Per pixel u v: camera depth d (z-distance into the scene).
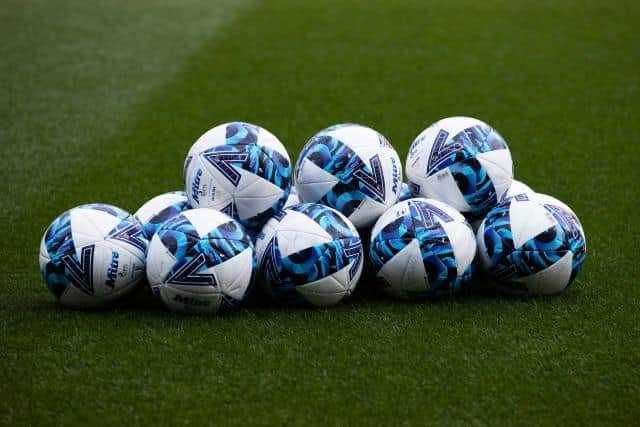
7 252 6.90
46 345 5.18
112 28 16.55
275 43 15.90
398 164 6.19
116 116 11.38
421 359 5.02
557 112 11.95
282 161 5.96
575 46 15.83
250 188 5.84
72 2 18.59
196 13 18.25
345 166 5.96
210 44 15.65
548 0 20.09
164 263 5.44
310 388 4.69
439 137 6.20
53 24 16.58
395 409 4.50
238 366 4.92
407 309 5.76
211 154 5.88
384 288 5.89
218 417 4.41
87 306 5.72
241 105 12.16
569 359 5.05
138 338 5.27
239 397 4.60
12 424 4.34
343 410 4.48
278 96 12.68
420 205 5.85
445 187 6.13
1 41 15.20
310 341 5.23
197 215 5.55
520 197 6.07
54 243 5.60
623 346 5.23
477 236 6.02
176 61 14.44
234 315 5.63
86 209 5.74
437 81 13.63
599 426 4.38
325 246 5.58
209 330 5.38
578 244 5.91
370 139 6.08
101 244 5.57
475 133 6.15
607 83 13.45
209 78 13.54
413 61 14.84
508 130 11.12
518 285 5.92
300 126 11.23
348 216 6.04
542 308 5.79
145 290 6.16
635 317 5.65
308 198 6.13
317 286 5.62
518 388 4.71
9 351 5.10
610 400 4.61
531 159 9.88
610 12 18.64
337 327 5.44
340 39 16.33
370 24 17.59
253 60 14.71
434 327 5.45
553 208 5.97
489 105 12.33
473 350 5.14
